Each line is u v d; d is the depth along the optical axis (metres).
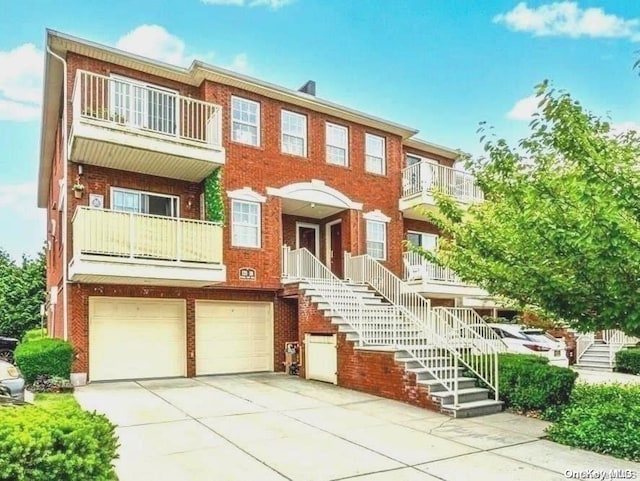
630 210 6.18
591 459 6.99
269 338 15.83
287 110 16.44
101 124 12.09
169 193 14.87
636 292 6.66
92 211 11.77
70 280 12.67
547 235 6.88
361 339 12.29
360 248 17.53
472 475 6.30
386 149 18.84
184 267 12.86
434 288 17.41
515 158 8.38
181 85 14.85
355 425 8.79
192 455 6.95
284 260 16.16
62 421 4.30
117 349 13.60
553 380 9.72
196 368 14.59
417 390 10.44
